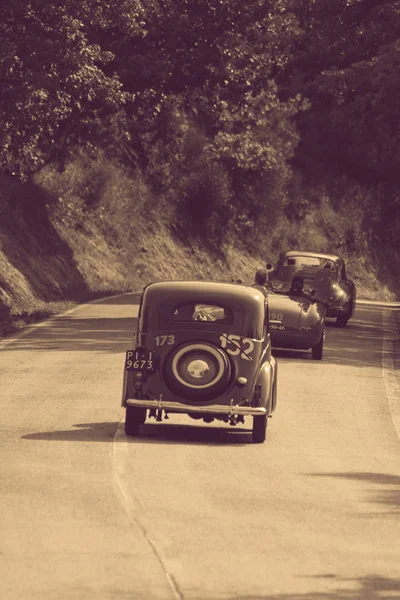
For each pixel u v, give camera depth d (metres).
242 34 78.25
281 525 17.94
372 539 17.23
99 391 33.62
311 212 134.88
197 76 78.62
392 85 70.88
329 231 136.38
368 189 142.88
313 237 132.75
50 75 53.22
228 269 116.62
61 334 51.00
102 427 27.53
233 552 15.99
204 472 22.38
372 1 83.62
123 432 26.92
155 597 13.52
